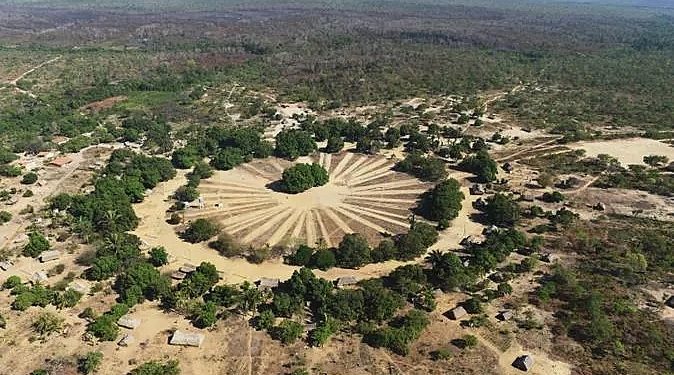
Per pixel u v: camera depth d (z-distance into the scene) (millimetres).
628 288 163625
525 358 135625
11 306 155500
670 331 145875
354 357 139000
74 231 193625
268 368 135625
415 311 152750
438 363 137250
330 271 175375
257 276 172875
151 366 132500
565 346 142000
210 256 183125
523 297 160750
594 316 149250
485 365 136500
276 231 199375
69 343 142500
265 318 149125
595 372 133875
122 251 174625
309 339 144250
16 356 137750
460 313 152750
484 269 170375
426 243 187750
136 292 158000
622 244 186750
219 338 145125
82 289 162375
